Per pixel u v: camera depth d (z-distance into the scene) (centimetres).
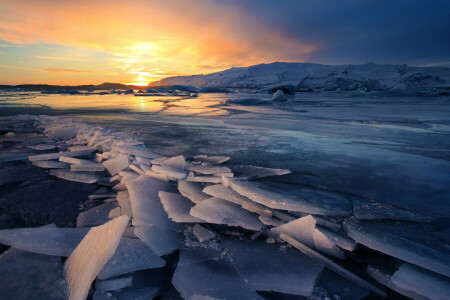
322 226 164
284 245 153
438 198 210
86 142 418
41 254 131
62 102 1695
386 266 133
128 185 219
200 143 432
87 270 105
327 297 116
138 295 111
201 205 179
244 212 179
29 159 317
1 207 200
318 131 571
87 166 280
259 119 819
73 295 99
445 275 120
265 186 224
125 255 132
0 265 120
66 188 241
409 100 1967
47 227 158
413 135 514
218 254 142
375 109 1210
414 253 132
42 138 467
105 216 184
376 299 117
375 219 172
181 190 212
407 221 170
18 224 177
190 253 142
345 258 142
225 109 1238
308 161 322
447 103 1600
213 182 228
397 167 296
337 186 235
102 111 1068
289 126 653
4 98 2194
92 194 228
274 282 121
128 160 284
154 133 528
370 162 317
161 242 150
